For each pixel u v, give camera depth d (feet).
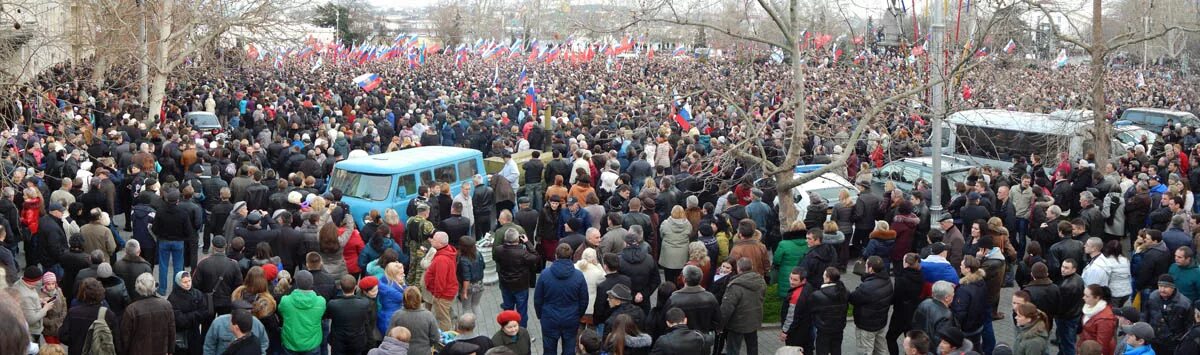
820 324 36.58
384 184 60.75
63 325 35.24
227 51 155.33
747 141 45.88
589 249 41.01
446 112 118.21
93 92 118.01
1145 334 31.83
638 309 35.63
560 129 95.86
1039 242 51.88
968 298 36.96
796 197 61.77
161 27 107.96
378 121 113.60
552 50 225.76
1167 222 51.98
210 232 61.77
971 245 45.75
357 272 48.34
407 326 34.45
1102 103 71.15
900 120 76.95
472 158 68.90
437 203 58.75
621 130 79.82
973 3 51.78
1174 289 37.24
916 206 53.78
